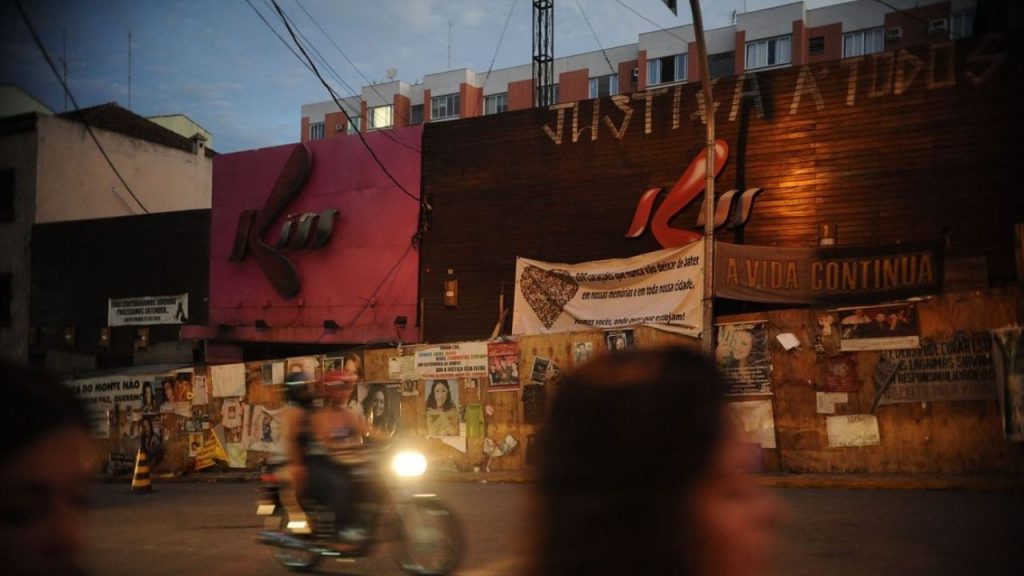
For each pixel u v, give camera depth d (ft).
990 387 38.45
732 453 3.34
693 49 152.87
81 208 86.79
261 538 23.81
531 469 3.51
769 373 42.80
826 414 41.47
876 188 47.06
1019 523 25.63
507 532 27.50
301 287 65.10
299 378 23.17
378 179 62.49
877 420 40.47
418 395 52.90
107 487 55.21
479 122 59.00
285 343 68.03
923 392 39.68
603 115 54.90
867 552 22.40
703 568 3.20
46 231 82.12
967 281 43.70
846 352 41.29
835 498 33.24
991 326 38.63
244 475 57.57
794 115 49.24
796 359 42.32
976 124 45.24
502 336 53.67
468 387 51.49
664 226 51.88
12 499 3.82
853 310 41.29
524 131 57.47
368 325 61.57
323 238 63.31
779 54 143.13
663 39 156.04
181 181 97.71
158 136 95.91
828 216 48.01
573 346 48.85
